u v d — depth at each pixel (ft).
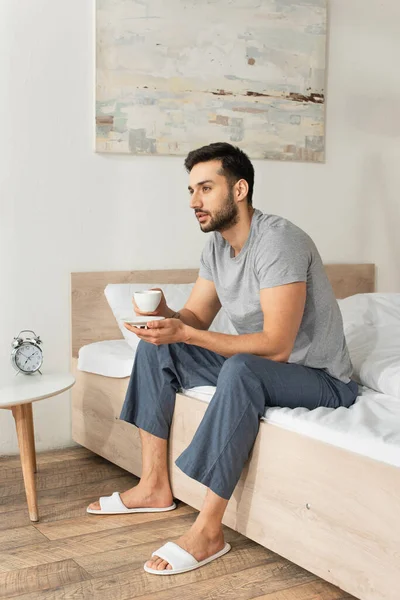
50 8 9.55
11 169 9.46
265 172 11.17
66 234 9.86
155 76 10.17
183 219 10.64
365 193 12.17
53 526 7.31
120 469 9.18
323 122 11.57
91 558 6.56
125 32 9.95
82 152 9.88
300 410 6.46
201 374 7.51
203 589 5.98
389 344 8.54
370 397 7.32
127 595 5.88
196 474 6.44
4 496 8.17
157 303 6.96
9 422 9.64
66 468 9.20
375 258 12.36
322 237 11.82
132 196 10.25
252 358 6.54
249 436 6.45
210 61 10.52
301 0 11.18
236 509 6.78
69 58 9.71
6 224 9.48
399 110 12.39
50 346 9.86
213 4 10.48
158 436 7.66
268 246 6.81
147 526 7.30
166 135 10.32
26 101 9.49
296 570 6.34
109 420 9.03
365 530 5.41
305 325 7.07
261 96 10.96
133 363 8.25
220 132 10.69
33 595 5.87
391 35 12.19
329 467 5.73
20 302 9.62
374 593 5.35
